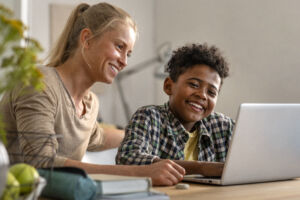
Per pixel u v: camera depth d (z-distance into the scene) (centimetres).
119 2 466
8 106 137
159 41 476
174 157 165
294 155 133
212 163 133
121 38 147
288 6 329
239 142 118
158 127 164
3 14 63
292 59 325
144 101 483
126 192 84
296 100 321
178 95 170
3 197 62
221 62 172
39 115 129
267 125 123
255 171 125
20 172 68
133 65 473
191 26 429
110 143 189
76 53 151
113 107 466
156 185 118
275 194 108
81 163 119
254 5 359
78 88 152
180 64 171
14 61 62
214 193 107
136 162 141
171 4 458
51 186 82
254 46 359
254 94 358
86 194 79
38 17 430
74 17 156
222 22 392
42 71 142
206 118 179
